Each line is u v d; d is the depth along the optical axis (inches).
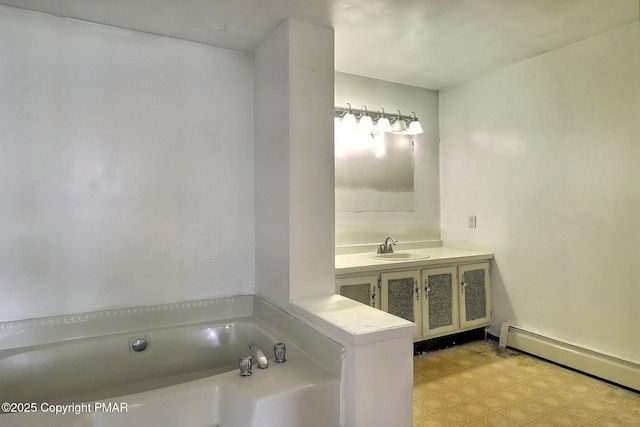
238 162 97.3
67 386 75.4
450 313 117.1
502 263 122.9
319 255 84.3
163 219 88.7
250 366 62.9
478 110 129.7
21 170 76.0
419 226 138.8
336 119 121.3
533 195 113.7
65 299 79.5
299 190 82.1
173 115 90.0
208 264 93.4
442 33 93.4
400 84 135.0
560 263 107.3
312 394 58.8
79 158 80.8
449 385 95.0
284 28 83.3
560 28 92.6
